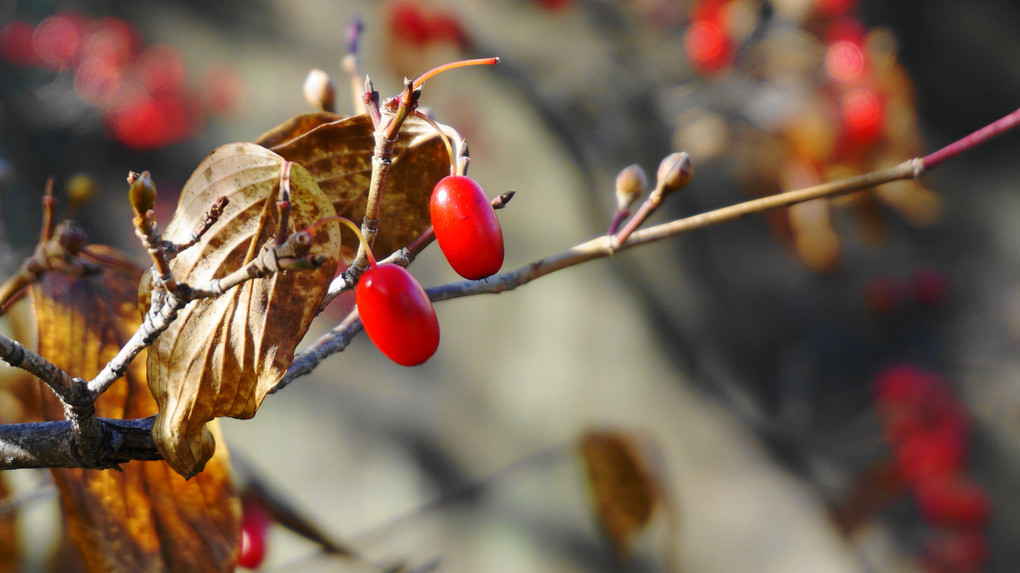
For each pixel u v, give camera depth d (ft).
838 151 4.08
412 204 1.77
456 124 6.48
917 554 6.41
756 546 6.40
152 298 1.66
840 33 4.33
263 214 1.69
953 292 7.50
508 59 6.16
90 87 5.57
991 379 7.17
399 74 5.32
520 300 7.00
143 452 1.71
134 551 1.78
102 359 1.81
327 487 6.24
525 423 6.71
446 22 5.28
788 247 4.39
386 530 2.60
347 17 6.25
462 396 6.76
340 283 1.70
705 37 4.54
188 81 6.05
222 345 1.68
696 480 6.64
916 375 6.32
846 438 6.59
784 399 6.93
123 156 5.90
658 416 6.84
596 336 6.99
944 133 8.00
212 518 1.80
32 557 2.35
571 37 5.92
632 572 4.84
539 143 6.63
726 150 4.38
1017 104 7.89
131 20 6.02
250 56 6.26
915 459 6.08
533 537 6.16
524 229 6.87
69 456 1.70
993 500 7.05
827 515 5.93
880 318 7.30
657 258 7.36
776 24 4.42
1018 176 7.93
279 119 6.28
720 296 7.44
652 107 5.46
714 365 7.23
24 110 5.43
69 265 1.81
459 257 1.69
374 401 6.63
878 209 4.14
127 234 5.85
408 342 1.67
